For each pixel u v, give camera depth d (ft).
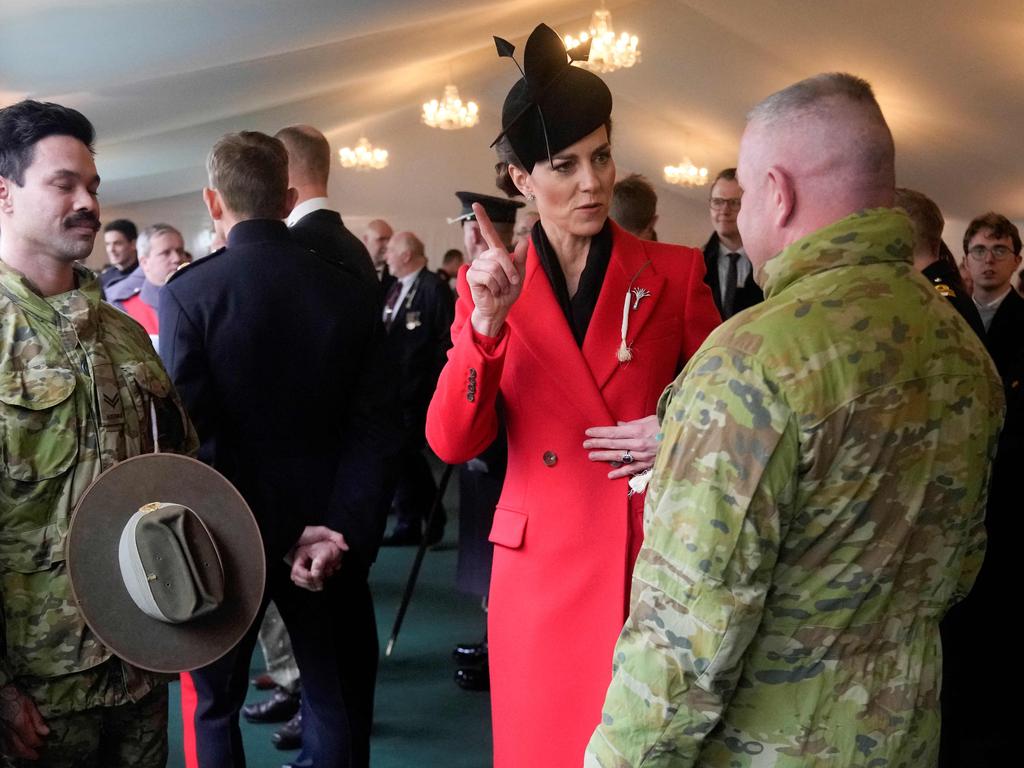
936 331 4.05
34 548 5.71
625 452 5.80
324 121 41.63
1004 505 7.70
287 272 7.68
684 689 3.85
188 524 5.96
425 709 11.34
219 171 7.72
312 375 7.75
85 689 5.81
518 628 6.11
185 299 7.48
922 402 3.93
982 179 33.81
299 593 8.12
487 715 11.22
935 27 23.65
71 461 5.80
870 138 4.05
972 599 7.91
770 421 3.78
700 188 56.18
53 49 16.94
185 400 7.42
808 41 28.48
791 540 3.92
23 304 5.80
